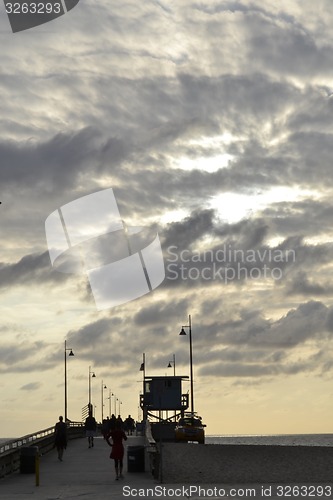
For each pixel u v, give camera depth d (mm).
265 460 41844
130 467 35188
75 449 53906
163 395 90750
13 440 36188
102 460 43031
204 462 40906
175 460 42125
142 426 74812
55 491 27203
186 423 68188
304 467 37812
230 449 51625
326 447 53594
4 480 31578
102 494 26188
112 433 31562
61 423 42688
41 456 46594
